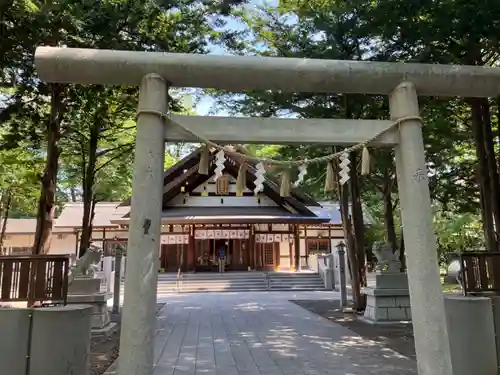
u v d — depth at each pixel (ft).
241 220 68.80
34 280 14.65
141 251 10.69
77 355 12.40
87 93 29.99
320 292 59.98
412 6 20.42
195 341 23.95
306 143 12.39
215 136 11.82
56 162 31.30
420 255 11.42
